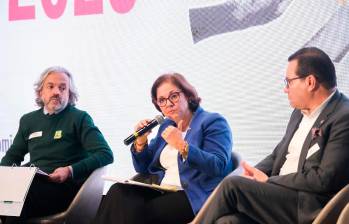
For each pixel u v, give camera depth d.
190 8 5.64
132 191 4.14
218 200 3.48
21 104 6.34
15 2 6.39
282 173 3.95
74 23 6.14
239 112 5.41
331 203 3.22
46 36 6.26
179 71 5.67
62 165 5.16
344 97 3.82
